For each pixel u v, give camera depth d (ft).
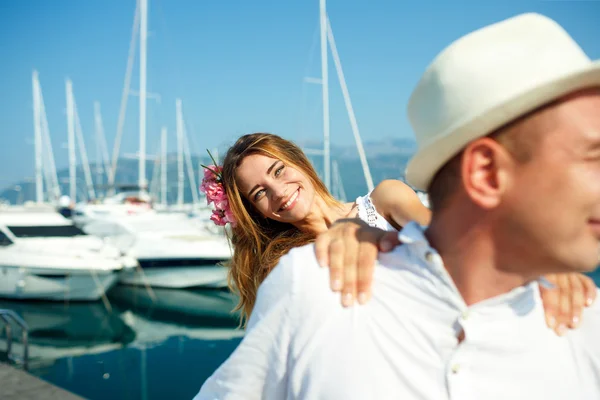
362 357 2.67
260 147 7.11
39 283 56.75
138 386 32.17
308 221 7.36
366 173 61.72
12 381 16.69
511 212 2.33
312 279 2.85
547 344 2.80
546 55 2.23
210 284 59.21
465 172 2.41
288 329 2.86
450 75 2.39
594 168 2.21
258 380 3.03
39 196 107.04
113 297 59.26
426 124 2.55
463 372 2.64
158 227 61.36
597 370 2.92
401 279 2.72
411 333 2.66
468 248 2.54
